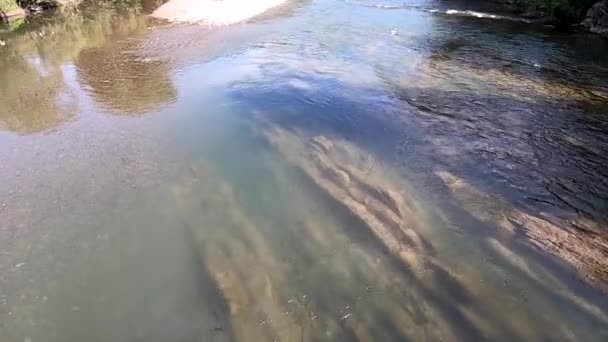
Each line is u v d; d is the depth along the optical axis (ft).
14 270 27.58
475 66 59.26
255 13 90.38
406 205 31.45
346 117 45.34
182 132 43.32
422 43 69.41
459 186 33.78
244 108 48.06
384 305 23.81
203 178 35.81
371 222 29.73
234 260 27.02
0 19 88.12
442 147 39.52
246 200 32.96
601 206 31.55
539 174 35.53
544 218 30.22
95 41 75.41
